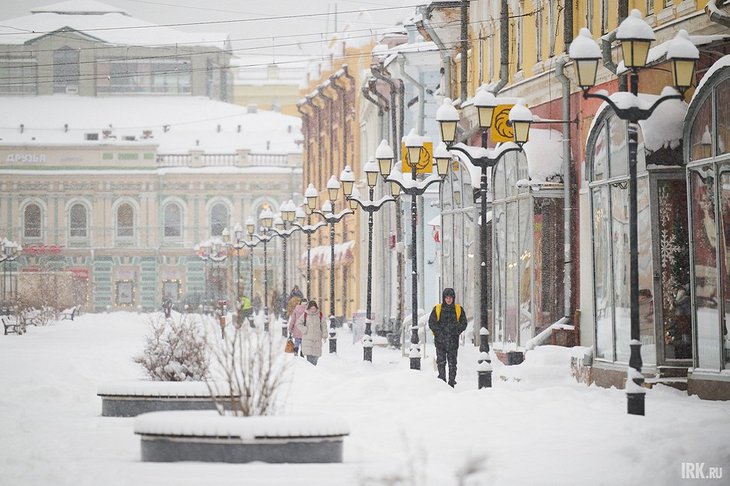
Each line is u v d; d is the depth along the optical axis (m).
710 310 42.44
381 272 112.69
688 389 43.16
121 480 25.69
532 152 58.94
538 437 33.31
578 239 57.88
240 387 30.56
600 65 55.00
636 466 28.38
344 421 29.34
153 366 44.69
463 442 33.12
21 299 141.38
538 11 64.38
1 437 34.88
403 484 23.67
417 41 107.75
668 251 45.31
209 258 163.25
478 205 68.75
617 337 48.09
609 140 48.84
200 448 28.75
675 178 45.19
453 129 48.50
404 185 65.81
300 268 168.88
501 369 55.25
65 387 50.94
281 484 25.31
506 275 63.66
